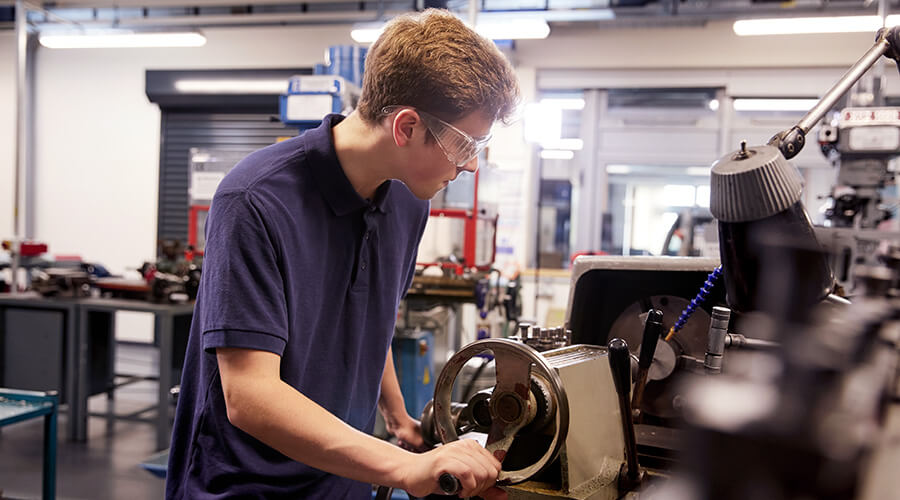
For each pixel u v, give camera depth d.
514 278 4.29
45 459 2.06
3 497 3.04
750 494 0.34
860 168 3.68
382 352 1.13
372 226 1.05
